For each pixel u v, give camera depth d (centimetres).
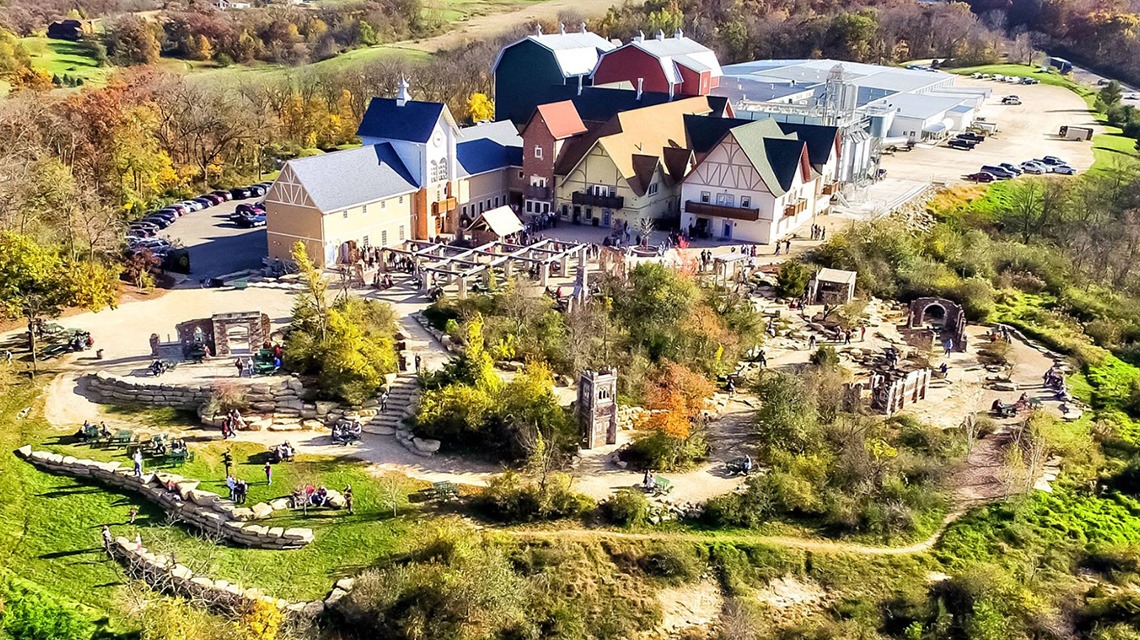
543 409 5647
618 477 5450
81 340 6456
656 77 11588
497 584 4384
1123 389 7012
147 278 7581
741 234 9369
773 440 5769
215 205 10700
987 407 6544
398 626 4278
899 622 4666
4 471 5150
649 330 6706
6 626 4175
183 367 6197
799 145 9450
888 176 11769
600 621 4553
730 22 19525
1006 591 4772
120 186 10244
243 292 7594
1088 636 4616
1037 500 5553
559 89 11369
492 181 9850
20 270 6016
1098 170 12094
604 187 9494
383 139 8994
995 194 11219
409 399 6012
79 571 4550
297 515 4981
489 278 7481
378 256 7881
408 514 5025
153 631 4078
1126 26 19338
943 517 5388
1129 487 5825
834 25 18825
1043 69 18750
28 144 9356
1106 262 9675
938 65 19288
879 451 5675
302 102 13838
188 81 13175
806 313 7856
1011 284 9006
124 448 5428
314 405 5938
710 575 4844
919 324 7781
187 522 4947
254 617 4084
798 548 5028
